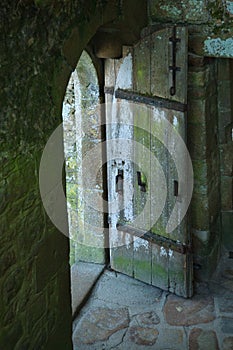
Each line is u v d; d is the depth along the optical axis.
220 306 5.00
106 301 5.09
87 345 4.61
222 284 5.29
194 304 5.04
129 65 4.82
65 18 3.57
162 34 4.58
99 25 4.02
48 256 3.72
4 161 3.16
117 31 4.55
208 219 5.21
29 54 3.28
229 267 5.52
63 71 3.65
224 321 4.84
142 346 4.59
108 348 4.57
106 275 5.41
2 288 3.26
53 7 3.37
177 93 4.63
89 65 4.87
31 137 3.39
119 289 5.23
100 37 4.68
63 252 3.91
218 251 5.56
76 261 5.57
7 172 3.19
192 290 5.11
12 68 3.15
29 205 3.44
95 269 5.45
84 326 4.80
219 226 5.59
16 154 3.26
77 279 5.32
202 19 4.66
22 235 3.40
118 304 5.05
